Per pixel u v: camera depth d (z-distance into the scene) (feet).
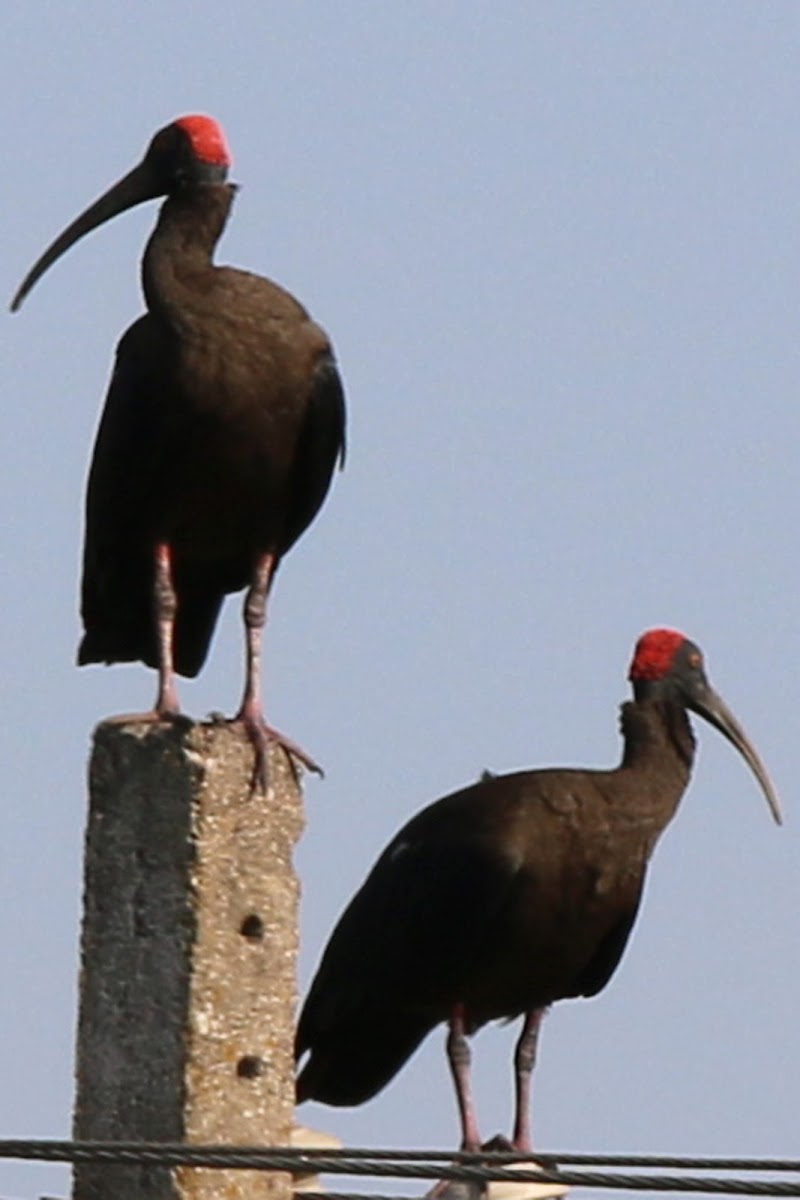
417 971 58.95
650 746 60.75
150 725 43.01
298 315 49.93
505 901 58.08
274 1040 42.70
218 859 42.50
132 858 42.73
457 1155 37.27
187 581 52.47
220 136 50.65
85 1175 42.34
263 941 42.80
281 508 50.62
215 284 49.57
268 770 43.04
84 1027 42.80
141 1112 42.14
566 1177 35.58
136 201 51.03
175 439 49.29
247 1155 35.19
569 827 58.65
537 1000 59.77
